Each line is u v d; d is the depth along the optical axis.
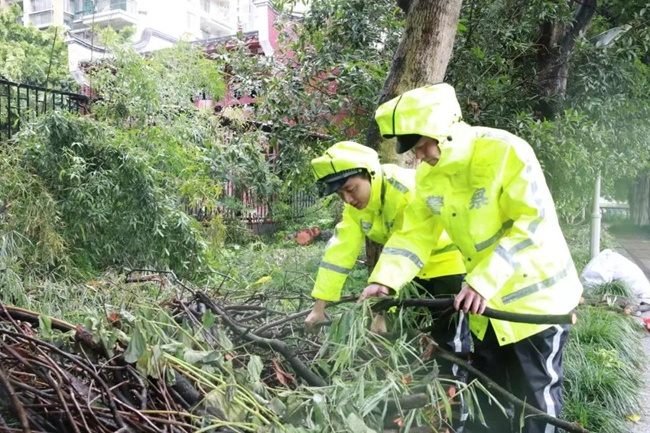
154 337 2.00
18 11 17.17
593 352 4.06
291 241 9.67
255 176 7.38
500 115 5.37
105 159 5.82
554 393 2.43
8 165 5.26
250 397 1.93
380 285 2.40
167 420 1.72
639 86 5.97
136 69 6.95
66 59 15.17
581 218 10.61
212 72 8.15
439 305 2.32
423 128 2.17
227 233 8.99
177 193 6.59
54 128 5.59
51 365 1.72
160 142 6.59
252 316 2.95
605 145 5.43
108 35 7.32
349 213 2.75
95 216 5.57
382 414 2.12
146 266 5.72
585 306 5.29
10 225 4.83
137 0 24.95
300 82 5.77
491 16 5.51
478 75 5.40
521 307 2.26
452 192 2.38
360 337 2.23
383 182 2.69
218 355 2.01
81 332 1.94
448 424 2.35
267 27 12.28
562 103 5.77
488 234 2.33
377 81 5.23
